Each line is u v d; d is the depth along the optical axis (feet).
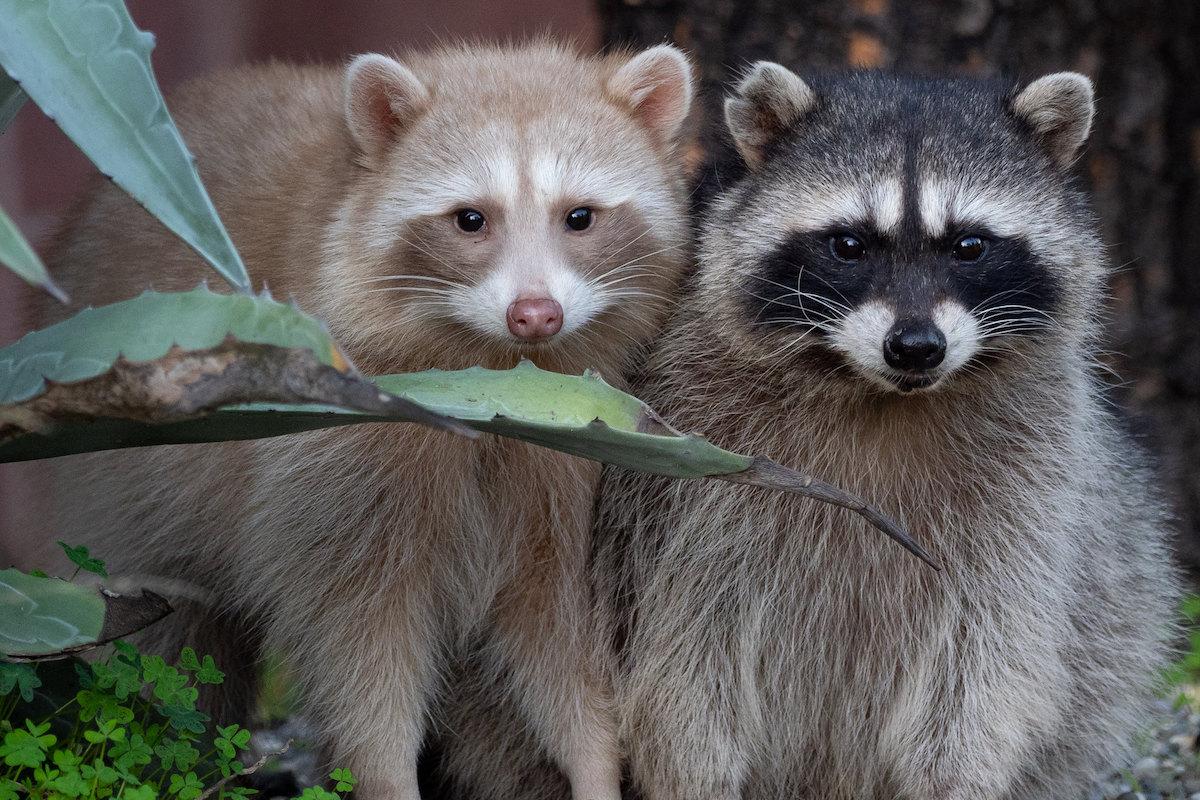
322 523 23.89
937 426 25.09
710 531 25.58
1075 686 26.61
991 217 24.38
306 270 24.00
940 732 25.54
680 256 25.82
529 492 24.57
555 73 25.94
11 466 33.60
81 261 27.14
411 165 24.23
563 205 24.09
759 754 26.37
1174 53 36.76
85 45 16.46
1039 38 35.86
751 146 26.12
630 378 26.40
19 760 18.12
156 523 25.89
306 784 28.45
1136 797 28.81
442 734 27.55
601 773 25.23
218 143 26.86
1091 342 27.68
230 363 15.94
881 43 34.94
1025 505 25.27
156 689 20.30
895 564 25.34
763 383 25.61
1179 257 37.70
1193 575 38.06
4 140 46.44
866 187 24.43
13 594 18.45
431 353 24.39
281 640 24.72
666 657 25.52
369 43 59.57
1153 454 32.22
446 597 25.27
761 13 35.47
